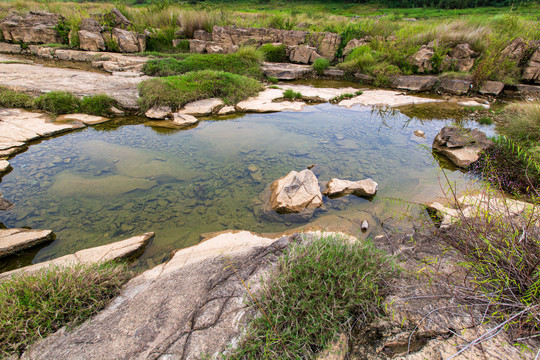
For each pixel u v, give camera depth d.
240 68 12.59
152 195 5.18
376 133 7.94
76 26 13.95
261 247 3.55
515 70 11.70
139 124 8.11
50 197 4.99
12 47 14.31
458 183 5.31
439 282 2.39
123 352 2.22
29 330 2.35
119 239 4.16
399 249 3.15
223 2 46.44
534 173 4.75
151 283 3.06
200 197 5.16
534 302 1.94
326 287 2.35
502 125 8.12
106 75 10.99
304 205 4.77
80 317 2.56
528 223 2.33
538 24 12.76
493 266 2.24
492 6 35.50
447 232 2.95
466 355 1.88
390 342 2.08
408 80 12.06
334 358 2.07
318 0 49.56
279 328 2.17
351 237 3.98
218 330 2.30
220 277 3.01
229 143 7.19
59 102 8.00
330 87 12.13
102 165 6.04
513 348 1.85
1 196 4.83
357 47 14.14
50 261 3.49
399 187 5.46
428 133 7.91
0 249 3.66
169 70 11.46
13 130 6.86
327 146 7.15
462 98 11.00
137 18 16.27
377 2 44.84
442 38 13.27
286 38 15.16
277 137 7.59
